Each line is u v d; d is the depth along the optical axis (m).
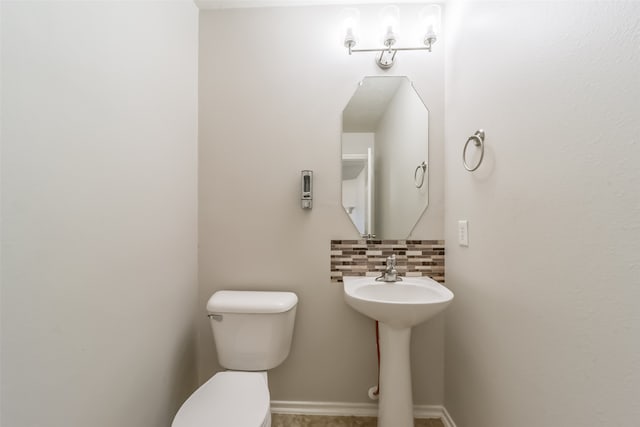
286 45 1.50
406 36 1.48
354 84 1.49
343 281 1.44
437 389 1.48
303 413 1.49
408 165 1.49
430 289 1.27
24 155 0.62
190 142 1.42
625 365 0.54
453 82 1.36
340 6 1.49
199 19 1.51
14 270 0.60
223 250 1.50
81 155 0.76
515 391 0.88
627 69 0.53
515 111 0.88
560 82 0.69
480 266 1.11
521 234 0.85
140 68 1.01
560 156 0.69
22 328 0.62
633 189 0.52
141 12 1.01
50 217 0.68
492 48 1.01
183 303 1.34
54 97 0.68
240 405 0.98
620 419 0.55
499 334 0.97
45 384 0.66
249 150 1.50
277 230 1.50
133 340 0.97
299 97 1.50
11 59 0.59
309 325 1.50
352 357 1.49
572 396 0.66
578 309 0.64
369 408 1.47
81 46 0.76
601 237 0.59
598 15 0.59
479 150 1.11
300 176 1.50
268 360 1.28
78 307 0.75
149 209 1.07
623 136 0.54
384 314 1.10
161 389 1.15
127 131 0.94
